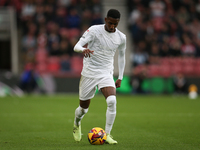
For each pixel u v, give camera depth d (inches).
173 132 1063.6
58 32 3299.7
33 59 3065.9
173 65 3277.6
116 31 844.6
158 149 769.6
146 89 3011.8
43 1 3442.4
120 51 880.3
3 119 1402.6
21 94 2832.2
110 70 850.8
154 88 3019.2
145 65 3248.0
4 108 1855.3
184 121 1360.7
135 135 1000.9
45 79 2871.6
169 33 3555.6
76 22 3376.0
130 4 3759.8
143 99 2610.7
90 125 1243.2
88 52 774.5
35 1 3417.8
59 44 3208.7
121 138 941.8
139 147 792.3
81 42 821.2
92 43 835.4
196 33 3636.8
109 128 834.2
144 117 1502.2
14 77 2819.9
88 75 839.7
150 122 1327.5
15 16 3299.7
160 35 3464.6
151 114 1625.2
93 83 836.6
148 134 1021.2
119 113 1667.1
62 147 785.6
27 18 3319.4
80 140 898.7
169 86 3029.0
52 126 1203.9
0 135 997.2
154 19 3607.3
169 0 3774.6
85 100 858.1
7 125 1224.8
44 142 870.4
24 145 821.9
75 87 2915.8
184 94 3036.4
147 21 3592.5
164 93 3026.6
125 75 2989.7
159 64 3260.3
